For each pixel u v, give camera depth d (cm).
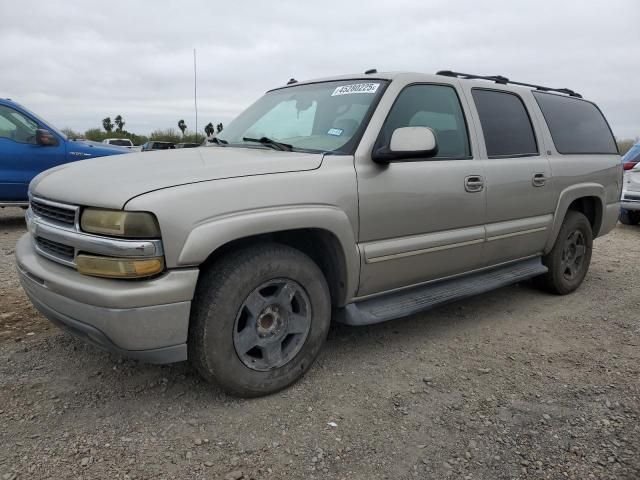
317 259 326
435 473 234
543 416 281
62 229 266
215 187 261
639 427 272
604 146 548
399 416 278
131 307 242
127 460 235
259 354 294
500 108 430
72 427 257
